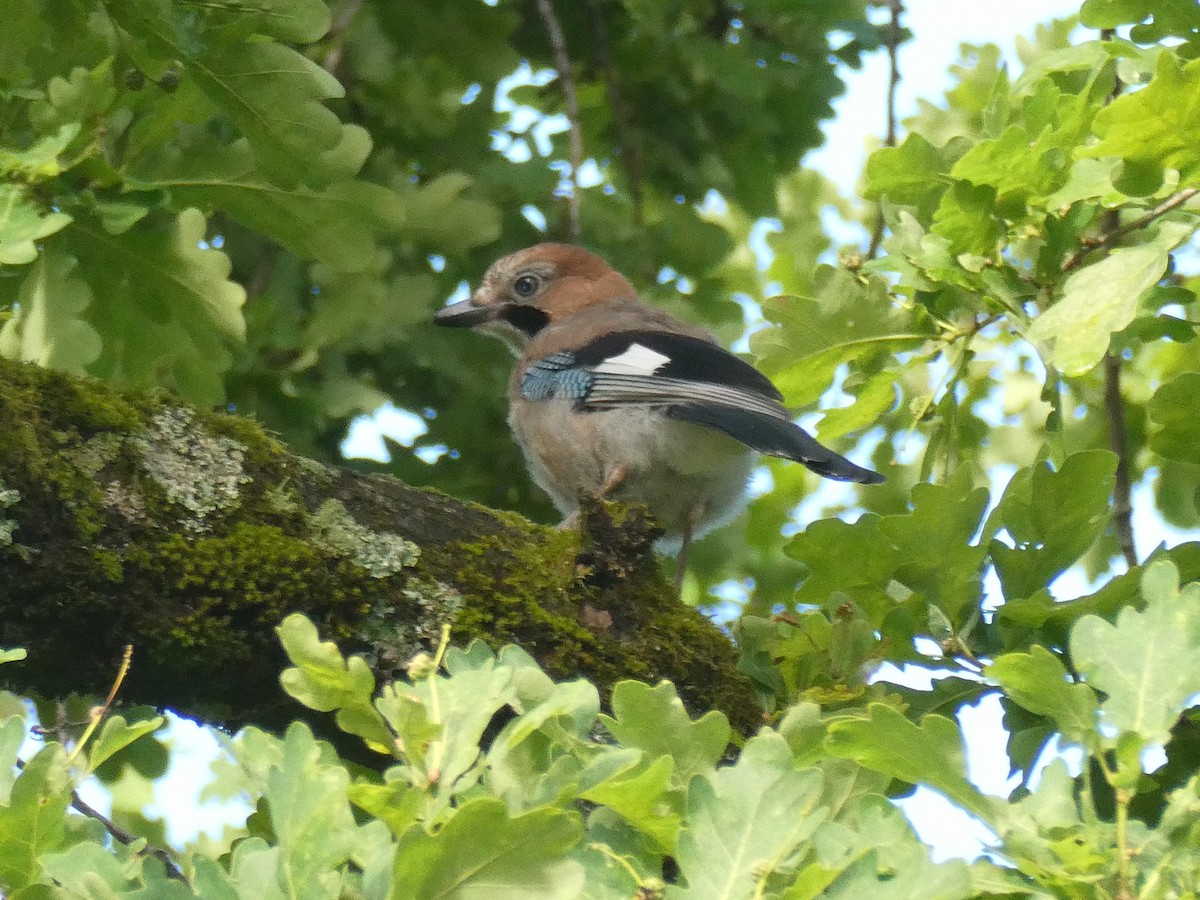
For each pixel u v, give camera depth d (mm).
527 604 5660
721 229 11258
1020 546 5715
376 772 5438
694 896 3285
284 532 5426
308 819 3184
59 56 6785
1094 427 8875
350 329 9438
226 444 5492
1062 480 5633
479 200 9977
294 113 6422
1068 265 6176
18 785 3576
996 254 6238
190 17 6277
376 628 5469
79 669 5281
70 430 5234
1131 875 3457
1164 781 5266
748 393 7848
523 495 10445
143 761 8250
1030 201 6090
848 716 4344
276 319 9547
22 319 6371
